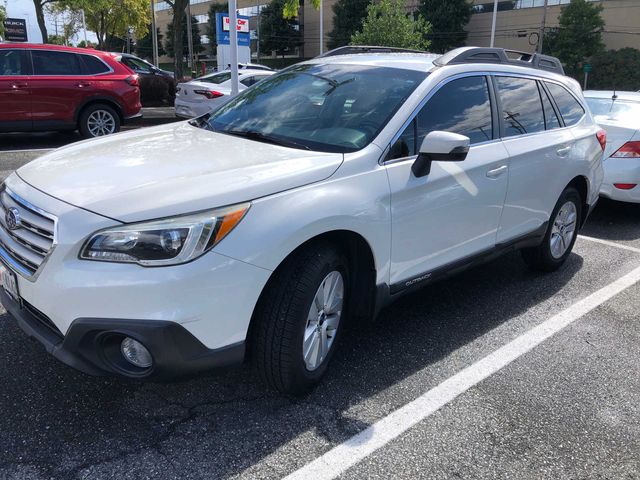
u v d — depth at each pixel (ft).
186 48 262.06
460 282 15.89
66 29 131.23
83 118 34.78
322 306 9.80
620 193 21.80
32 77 32.71
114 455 8.41
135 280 7.78
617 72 168.14
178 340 7.98
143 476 8.03
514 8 193.88
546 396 10.48
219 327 8.30
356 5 192.75
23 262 8.79
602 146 17.20
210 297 8.10
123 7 120.98
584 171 16.19
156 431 8.98
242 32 53.01
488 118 13.07
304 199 9.05
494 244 13.62
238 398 9.93
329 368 11.03
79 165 9.67
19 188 9.27
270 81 14.02
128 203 8.14
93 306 7.88
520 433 9.39
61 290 7.98
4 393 9.73
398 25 92.02
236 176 8.89
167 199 8.19
